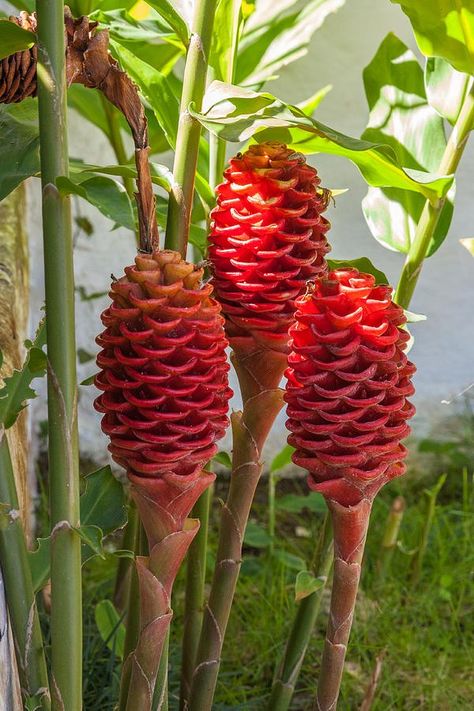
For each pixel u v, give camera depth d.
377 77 1.15
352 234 2.08
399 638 1.61
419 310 2.14
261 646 1.57
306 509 2.13
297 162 0.80
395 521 1.71
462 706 1.49
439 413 2.19
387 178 0.93
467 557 1.82
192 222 1.30
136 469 0.70
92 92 1.32
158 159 1.97
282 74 1.97
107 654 1.39
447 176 0.87
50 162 0.67
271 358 0.82
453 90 1.02
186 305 0.67
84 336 2.13
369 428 0.72
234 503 0.90
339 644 0.84
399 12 1.91
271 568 1.80
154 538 0.73
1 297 1.21
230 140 0.74
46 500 1.82
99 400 0.70
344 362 0.71
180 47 1.10
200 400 0.69
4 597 0.80
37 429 2.08
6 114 0.83
